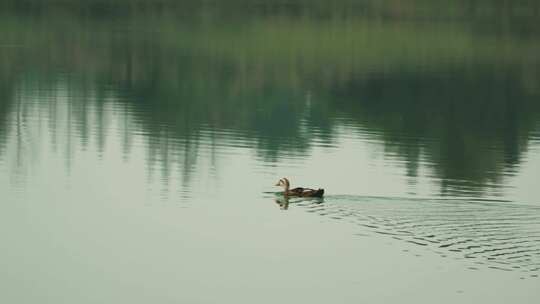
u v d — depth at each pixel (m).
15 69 99.50
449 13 160.12
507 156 61.38
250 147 61.19
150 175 50.47
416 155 60.84
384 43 130.25
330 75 107.25
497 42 132.25
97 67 105.50
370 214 42.06
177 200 45.28
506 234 38.66
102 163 53.34
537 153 63.00
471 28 144.25
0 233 40.03
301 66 113.00
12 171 51.09
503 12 161.88
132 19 149.38
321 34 136.25
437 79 104.06
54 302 33.00
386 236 38.88
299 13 155.25
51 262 36.72
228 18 150.12
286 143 62.97
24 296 33.41
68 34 131.12
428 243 38.00
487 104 89.75
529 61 117.56
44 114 71.00
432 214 41.88
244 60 116.56
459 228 39.66
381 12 157.75
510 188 48.78
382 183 49.09
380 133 70.94
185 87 96.44
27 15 148.00
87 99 82.00
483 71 109.94
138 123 70.12
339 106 87.19
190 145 61.44
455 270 35.28
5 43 120.06
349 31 139.00
